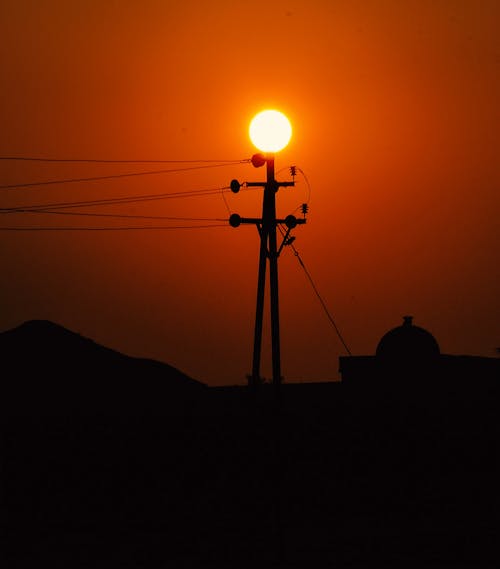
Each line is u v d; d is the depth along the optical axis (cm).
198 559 7956
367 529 9644
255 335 9700
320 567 7375
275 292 8531
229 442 12975
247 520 10531
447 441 13412
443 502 11506
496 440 13388
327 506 11469
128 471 12762
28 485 12388
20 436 12962
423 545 8406
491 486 12344
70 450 12925
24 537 9531
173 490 12381
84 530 9962
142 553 8375
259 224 9212
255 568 7425
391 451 13288
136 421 13488
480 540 8631
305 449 13262
